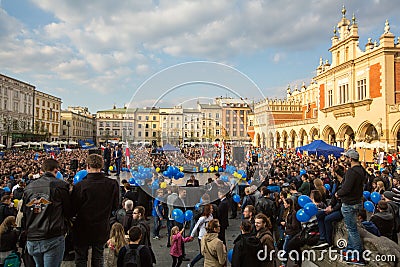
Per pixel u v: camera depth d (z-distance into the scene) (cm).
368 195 908
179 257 620
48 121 7619
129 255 405
